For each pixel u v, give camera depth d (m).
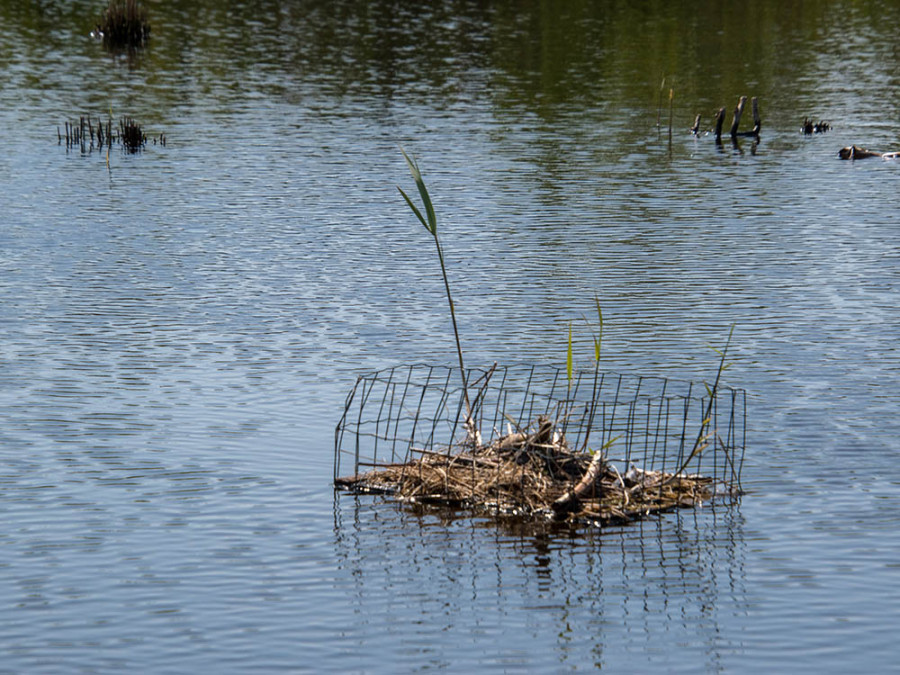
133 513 24.19
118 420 28.91
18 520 23.83
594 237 48.03
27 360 33.19
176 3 120.88
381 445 27.48
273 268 43.31
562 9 117.94
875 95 82.31
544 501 24.47
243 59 94.81
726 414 29.05
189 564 22.17
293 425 28.69
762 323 36.53
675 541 23.06
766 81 86.81
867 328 35.94
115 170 60.81
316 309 38.25
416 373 32.06
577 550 22.78
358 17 113.62
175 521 23.84
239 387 31.12
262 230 49.16
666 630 20.05
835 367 32.44
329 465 26.55
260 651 19.41
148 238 47.69
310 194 55.88
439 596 21.12
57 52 97.19
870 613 20.47
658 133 71.19
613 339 34.97
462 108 78.00
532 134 70.38
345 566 22.17
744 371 32.12
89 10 117.31
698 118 71.12
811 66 92.56
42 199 54.28
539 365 32.56
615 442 27.39
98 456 26.84
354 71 90.38
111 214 51.69
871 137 70.12
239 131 71.25
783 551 22.59
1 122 72.50
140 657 19.20
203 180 58.72
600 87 84.75
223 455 26.97
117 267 43.28
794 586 21.36
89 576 21.69
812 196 55.41
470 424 26.59
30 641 19.64
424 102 79.88
